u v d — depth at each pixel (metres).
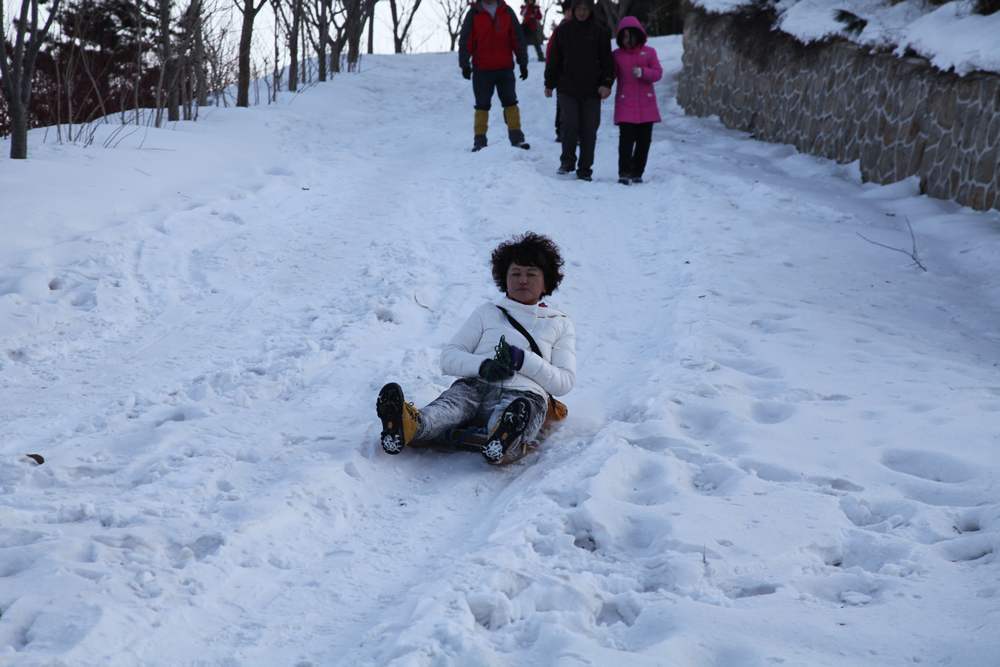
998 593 2.69
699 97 15.75
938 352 5.62
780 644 2.49
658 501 3.53
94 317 5.95
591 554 3.13
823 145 11.79
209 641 2.65
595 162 11.56
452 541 3.38
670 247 7.86
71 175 8.44
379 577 3.09
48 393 4.88
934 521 3.23
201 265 7.06
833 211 8.91
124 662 2.46
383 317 6.17
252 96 16.30
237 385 4.94
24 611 2.61
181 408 4.59
